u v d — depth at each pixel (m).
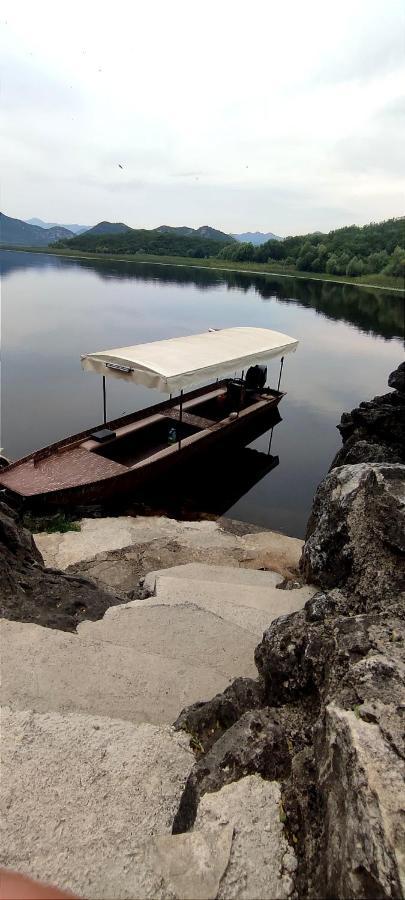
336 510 6.40
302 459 17.33
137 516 12.17
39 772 3.38
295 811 2.76
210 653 5.11
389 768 2.38
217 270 107.88
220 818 2.77
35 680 4.23
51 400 21.50
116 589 7.86
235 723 3.45
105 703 4.10
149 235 152.62
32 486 10.88
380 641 3.44
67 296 55.56
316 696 3.50
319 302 61.28
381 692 2.83
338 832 2.31
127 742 3.67
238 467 16.53
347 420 14.04
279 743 3.18
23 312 43.03
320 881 2.30
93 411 20.53
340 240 112.56
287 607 6.20
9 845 2.91
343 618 3.92
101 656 4.66
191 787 3.07
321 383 26.45
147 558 9.07
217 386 20.70
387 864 2.03
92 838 2.96
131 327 39.19
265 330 20.91
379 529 5.34
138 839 2.95
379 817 2.18
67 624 5.27
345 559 5.81
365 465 6.96
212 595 6.41
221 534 10.86
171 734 3.78
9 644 4.65
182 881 2.56
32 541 7.23
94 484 11.30
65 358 28.41
